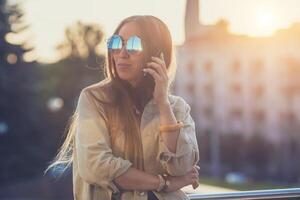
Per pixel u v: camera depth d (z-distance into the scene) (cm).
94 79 4372
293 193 268
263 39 6022
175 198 222
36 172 3622
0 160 3516
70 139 228
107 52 223
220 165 5944
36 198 3347
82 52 4512
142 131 220
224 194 264
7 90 3475
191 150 219
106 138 215
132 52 218
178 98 233
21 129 3569
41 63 4116
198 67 6116
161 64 217
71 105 4172
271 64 5991
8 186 3447
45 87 4150
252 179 5681
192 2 6153
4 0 3550
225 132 6062
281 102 5909
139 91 224
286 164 5841
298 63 5872
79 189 221
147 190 216
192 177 223
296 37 5828
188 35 6094
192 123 230
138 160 219
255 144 5953
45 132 3838
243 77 6106
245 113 6056
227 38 6109
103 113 217
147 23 221
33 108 3612
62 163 230
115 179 214
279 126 5903
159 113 221
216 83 6131
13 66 3522
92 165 211
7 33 3503
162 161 216
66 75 4362
